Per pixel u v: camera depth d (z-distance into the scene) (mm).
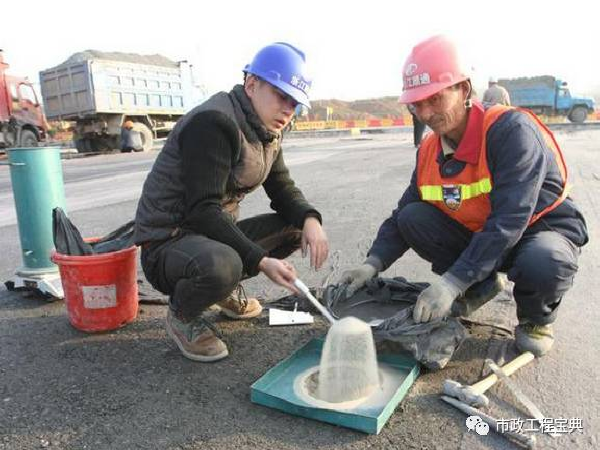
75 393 2436
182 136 2508
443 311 2391
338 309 3031
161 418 2236
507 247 2385
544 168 2410
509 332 2873
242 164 2623
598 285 3557
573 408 2229
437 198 2750
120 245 3227
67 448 2068
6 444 2096
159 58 20828
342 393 2250
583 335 2855
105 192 8461
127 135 18078
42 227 3561
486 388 2314
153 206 2625
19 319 3271
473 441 2045
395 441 2055
